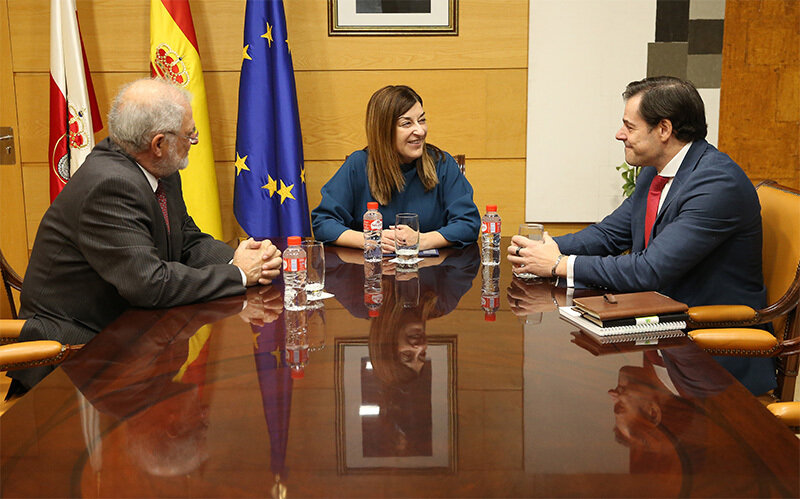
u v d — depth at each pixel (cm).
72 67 358
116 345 167
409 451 113
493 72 398
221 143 401
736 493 99
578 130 404
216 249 251
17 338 212
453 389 137
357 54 395
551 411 127
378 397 134
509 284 221
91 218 205
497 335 170
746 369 215
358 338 169
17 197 400
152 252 204
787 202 233
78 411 130
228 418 126
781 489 100
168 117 221
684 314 177
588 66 397
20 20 387
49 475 107
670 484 102
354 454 112
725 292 229
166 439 119
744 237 226
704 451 111
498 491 101
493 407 129
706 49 396
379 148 287
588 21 392
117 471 108
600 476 104
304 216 379
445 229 280
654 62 397
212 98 396
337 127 402
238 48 392
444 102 401
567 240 267
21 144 398
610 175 408
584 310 179
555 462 109
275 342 167
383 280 227
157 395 137
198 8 388
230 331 177
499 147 406
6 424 126
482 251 272
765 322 211
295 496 100
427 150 302
